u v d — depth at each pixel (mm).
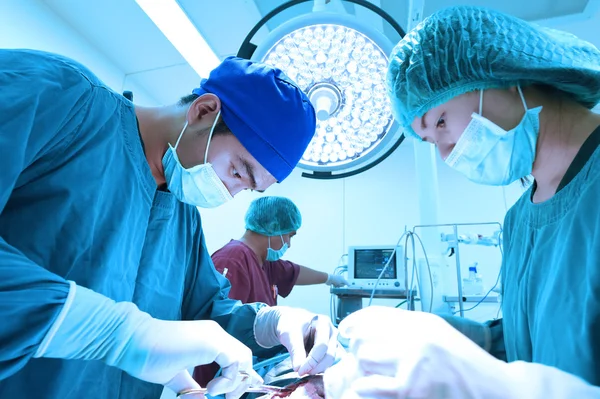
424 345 437
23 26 2012
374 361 469
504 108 846
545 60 785
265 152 928
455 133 917
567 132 801
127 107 887
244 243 1986
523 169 865
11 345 499
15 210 684
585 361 577
